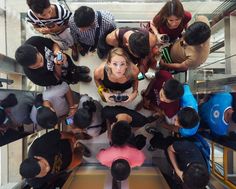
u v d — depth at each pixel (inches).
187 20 62.2
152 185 68.1
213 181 62.9
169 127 65.6
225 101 55.5
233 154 68.8
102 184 68.2
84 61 86.0
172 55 67.1
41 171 48.5
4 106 53.6
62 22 61.7
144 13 95.6
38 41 53.7
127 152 55.4
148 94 69.9
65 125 67.9
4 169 72.9
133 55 54.7
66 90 61.0
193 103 55.2
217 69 81.7
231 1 77.6
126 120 59.1
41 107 53.1
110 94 62.6
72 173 72.9
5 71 71.0
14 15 80.2
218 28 85.7
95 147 81.4
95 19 59.2
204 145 59.0
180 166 54.0
